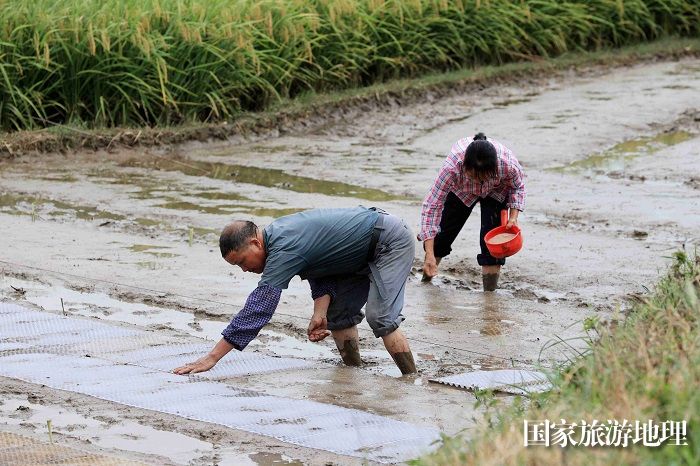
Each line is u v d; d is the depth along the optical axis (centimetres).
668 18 3734
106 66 2377
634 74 3294
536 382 954
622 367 774
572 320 1247
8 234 1628
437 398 982
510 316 1268
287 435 871
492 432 743
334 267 1028
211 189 1986
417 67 3053
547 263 1476
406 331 1217
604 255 1511
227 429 888
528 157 2261
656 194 1898
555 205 1828
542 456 669
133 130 2373
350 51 2822
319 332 1068
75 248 1554
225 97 2564
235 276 1426
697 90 3005
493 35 3189
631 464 653
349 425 894
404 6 2977
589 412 725
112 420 908
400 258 1044
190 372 996
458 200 1358
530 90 3061
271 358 1110
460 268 1478
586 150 2331
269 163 2238
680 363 750
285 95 2709
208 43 2497
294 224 997
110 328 1184
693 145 2338
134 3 2438
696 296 949
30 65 2333
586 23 3419
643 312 944
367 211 1038
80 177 2081
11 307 1252
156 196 1923
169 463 816
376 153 2334
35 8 2338
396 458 820
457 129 2566
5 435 848
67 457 795
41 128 2375
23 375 1017
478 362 1116
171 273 1433
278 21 2653
